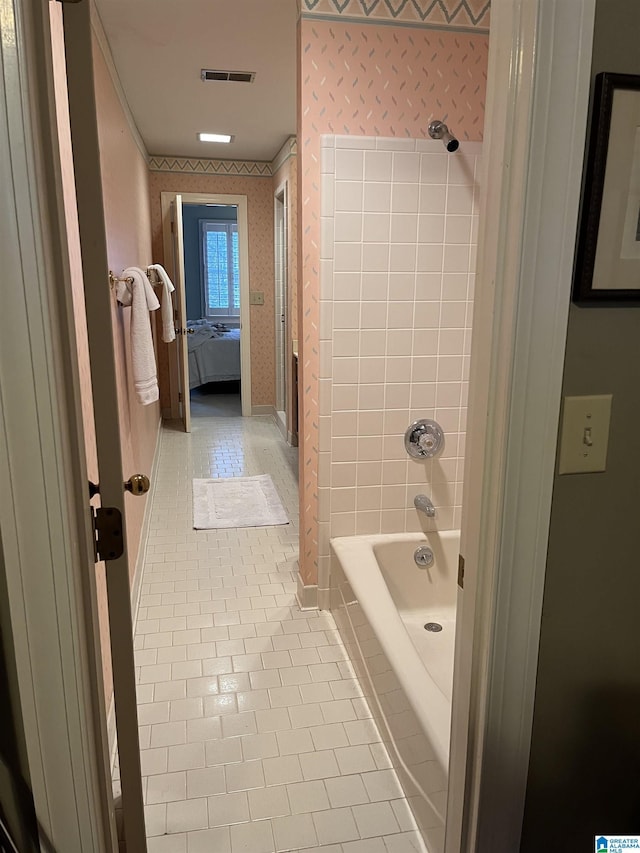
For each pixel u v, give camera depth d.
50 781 0.87
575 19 0.75
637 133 0.82
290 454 4.99
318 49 2.15
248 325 6.15
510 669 0.96
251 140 4.88
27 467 0.77
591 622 0.98
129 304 2.80
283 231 5.52
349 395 2.43
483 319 0.88
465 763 1.03
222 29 2.72
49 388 0.76
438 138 2.24
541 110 0.77
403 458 2.52
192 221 8.87
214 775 1.74
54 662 0.84
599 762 1.05
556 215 0.80
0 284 0.72
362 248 2.31
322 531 2.54
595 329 0.88
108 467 0.96
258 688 2.12
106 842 0.95
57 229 0.76
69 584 0.82
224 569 3.02
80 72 0.87
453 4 2.20
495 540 0.90
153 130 4.52
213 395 7.55
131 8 2.50
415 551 2.52
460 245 2.37
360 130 2.23
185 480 4.34
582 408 0.89
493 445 0.89
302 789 1.70
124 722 1.11
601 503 0.94
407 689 1.65
